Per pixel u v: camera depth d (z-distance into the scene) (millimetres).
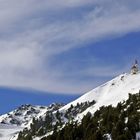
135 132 176250
